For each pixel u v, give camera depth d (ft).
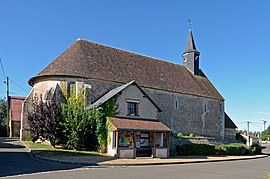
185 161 72.33
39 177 38.58
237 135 160.15
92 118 80.74
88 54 98.53
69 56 95.50
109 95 83.66
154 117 89.25
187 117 119.34
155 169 54.03
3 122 172.24
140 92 86.99
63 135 79.20
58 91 88.38
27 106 97.19
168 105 111.75
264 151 158.81
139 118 85.15
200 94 126.52
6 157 58.39
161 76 116.26
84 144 79.30
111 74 97.19
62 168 48.21
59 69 90.63
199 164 69.77
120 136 77.41
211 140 114.11
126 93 83.92
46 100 86.43
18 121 133.08
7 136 137.18
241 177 48.21
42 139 83.10
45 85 91.97
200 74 142.61
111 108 80.18
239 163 76.95
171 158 80.53
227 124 147.84
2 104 174.91
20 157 59.31
